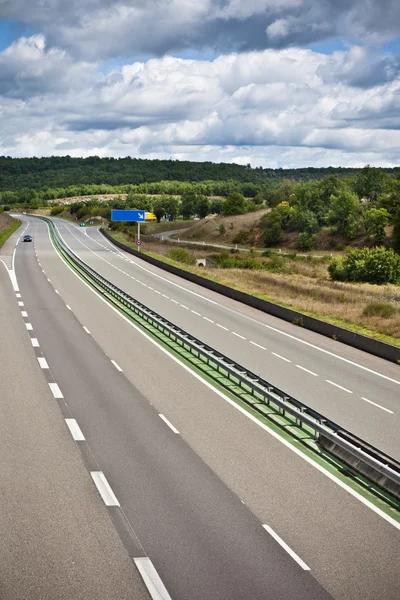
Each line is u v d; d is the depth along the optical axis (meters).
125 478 17.69
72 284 61.72
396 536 14.69
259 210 191.50
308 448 20.75
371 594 12.21
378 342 37.22
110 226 161.38
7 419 22.78
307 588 12.33
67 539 14.07
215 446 20.56
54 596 11.85
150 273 73.25
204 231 165.38
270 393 25.02
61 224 178.25
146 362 32.41
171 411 24.30
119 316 45.62
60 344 35.84
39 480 17.42
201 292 60.09
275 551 13.74
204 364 32.50
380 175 173.88
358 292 70.06
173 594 12.01
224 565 13.09
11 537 14.10
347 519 15.51
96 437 21.11
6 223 159.88
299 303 53.34
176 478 17.78
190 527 14.77
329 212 141.75
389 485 17.20
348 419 24.41
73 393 26.34
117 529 14.60
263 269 95.25
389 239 130.62
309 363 34.16
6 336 37.50
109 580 12.43
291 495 16.86
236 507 15.96
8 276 65.81
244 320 46.78
